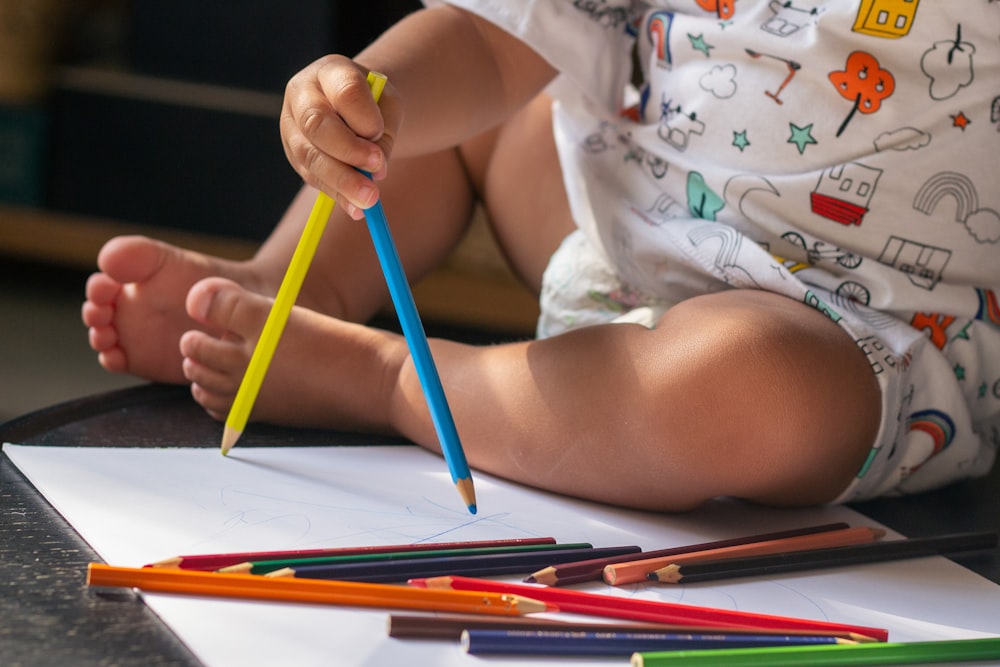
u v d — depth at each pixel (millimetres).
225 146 1769
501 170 963
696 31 785
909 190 726
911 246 730
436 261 985
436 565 536
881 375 658
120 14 2039
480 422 693
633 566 558
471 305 1717
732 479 630
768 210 749
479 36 819
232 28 1794
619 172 855
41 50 1866
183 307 815
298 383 754
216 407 765
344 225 911
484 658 460
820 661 474
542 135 957
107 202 1853
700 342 632
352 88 584
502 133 969
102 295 808
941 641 501
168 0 1822
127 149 1824
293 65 1770
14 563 511
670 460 629
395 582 524
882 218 729
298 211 924
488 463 697
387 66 746
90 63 1954
